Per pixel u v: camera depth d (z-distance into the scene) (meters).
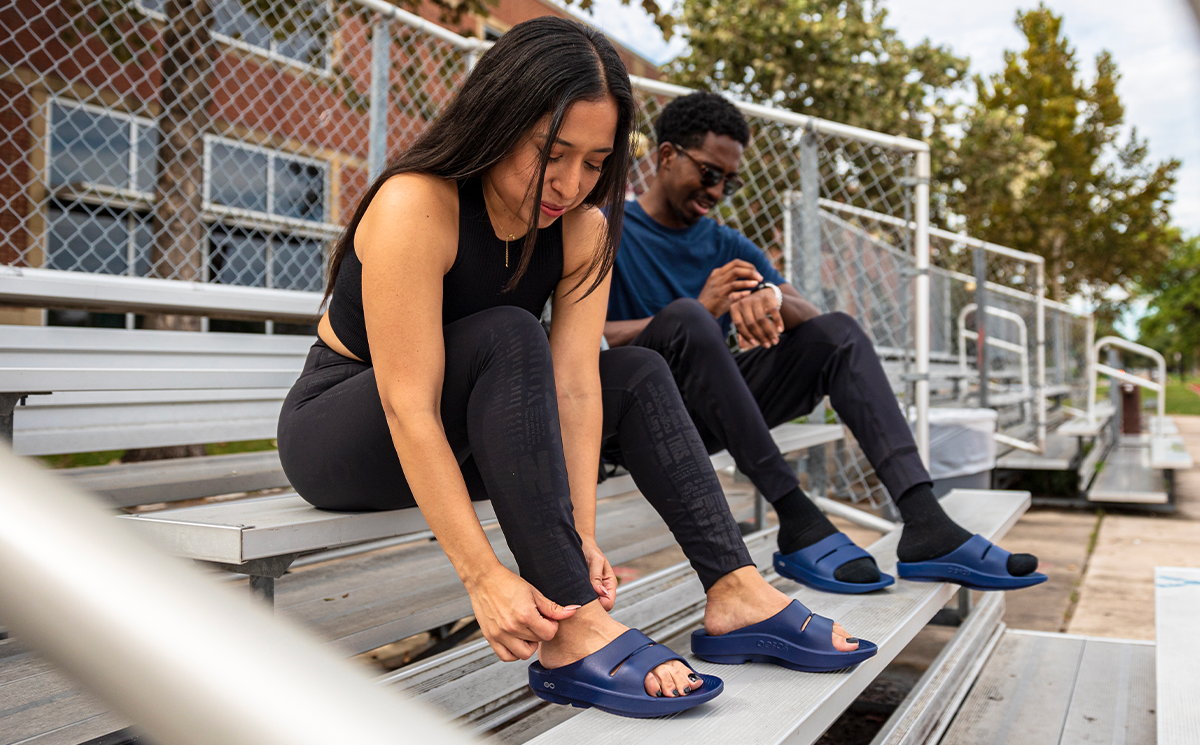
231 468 1.98
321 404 1.11
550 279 1.19
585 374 1.20
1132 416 8.89
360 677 0.25
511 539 0.99
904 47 11.77
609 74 1.03
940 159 12.15
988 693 1.83
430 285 0.99
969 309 6.48
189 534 1.01
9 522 0.20
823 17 10.75
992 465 3.71
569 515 1.00
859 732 1.92
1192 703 1.29
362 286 1.01
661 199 2.19
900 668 2.29
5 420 1.26
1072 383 11.26
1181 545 4.27
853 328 1.73
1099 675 1.93
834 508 2.91
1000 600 2.37
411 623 1.43
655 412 1.22
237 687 0.21
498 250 1.11
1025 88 20.06
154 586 0.21
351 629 1.34
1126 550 4.15
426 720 0.26
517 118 0.99
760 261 2.28
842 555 1.45
